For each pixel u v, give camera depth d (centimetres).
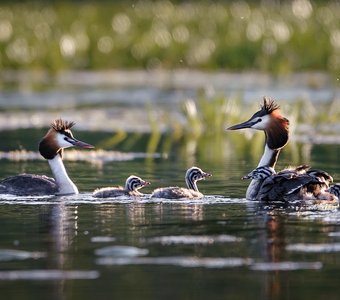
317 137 2406
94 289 1029
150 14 4662
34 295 1009
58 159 1633
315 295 1009
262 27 4191
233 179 1773
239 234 1265
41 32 4272
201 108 2614
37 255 1162
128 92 3403
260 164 1641
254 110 2602
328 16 4462
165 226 1320
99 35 4272
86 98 3247
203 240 1234
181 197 1552
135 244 1215
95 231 1291
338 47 3903
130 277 1070
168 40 4156
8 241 1234
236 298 1001
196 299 997
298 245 1204
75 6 4972
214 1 5259
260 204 1492
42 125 2628
